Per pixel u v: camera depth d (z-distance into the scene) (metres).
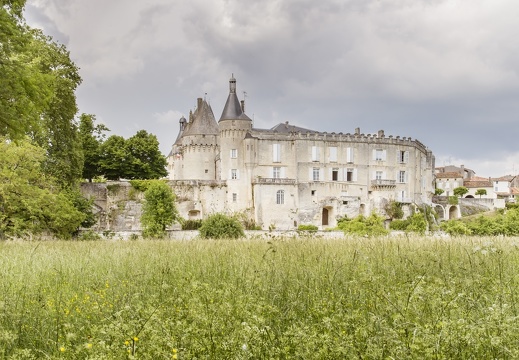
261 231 52.34
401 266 9.52
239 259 11.45
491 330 4.86
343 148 77.81
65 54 44.53
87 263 11.95
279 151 74.94
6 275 10.05
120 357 4.62
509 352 4.35
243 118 74.50
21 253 14.84
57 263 12.08
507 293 6.64
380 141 80.38
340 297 6.72
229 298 6.42
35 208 33.53
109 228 64.00
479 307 5.82
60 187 42.22
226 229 42.91
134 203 65.75
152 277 9.16
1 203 33.66
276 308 6.34
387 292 6.64
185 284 7.69
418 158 86.62
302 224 73.56
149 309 5.86
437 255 11.09
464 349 4.63
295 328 5.17
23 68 11.41
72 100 43.16
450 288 6.83
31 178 34.78
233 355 4.70
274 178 72.69
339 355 4.60
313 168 75.94
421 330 4.83
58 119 42.75
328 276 8.28
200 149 84.00
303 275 8.77
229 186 73.31
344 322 5.43
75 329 6.12
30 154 33.69
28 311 6.90
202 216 71.81
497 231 49.91
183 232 52.72
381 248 12.78
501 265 9.22
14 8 12.83
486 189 122.19
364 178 78.81
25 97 11.45
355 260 10.29
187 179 79.38
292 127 82.44
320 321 5.80
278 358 4.60
